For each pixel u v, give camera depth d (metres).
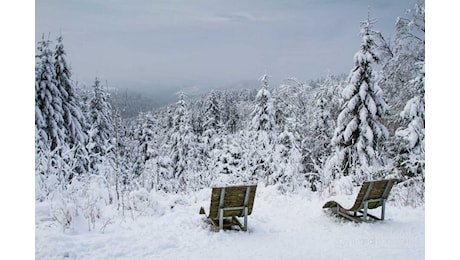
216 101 33.75
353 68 16.89
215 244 5.78
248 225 7.03
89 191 8.09
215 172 13.12
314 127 22.36
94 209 6.98
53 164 9.63
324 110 22.38
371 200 7.12
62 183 8.12
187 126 28.25
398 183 10.91
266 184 12.99
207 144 29.59
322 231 6.64
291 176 12.33
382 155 15.78
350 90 16.80
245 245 5.76
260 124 21.77
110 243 5.46
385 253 5.30
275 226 7.08
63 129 19.80
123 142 14.77
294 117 22.61
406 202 8.65
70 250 5.01
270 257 5.17
